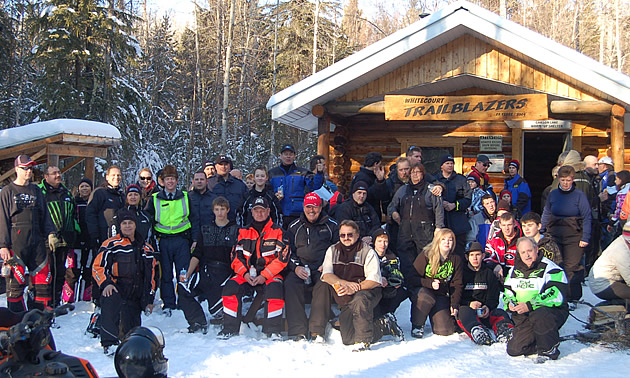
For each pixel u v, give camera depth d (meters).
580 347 5.04
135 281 5.18
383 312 5.60
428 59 9.43
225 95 22.58
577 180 7.25
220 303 5.92
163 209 6.48
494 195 7.97
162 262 6.49
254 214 5.68
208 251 6.05
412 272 5.64
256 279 5.51
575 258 6.30
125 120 19.61
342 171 10.91
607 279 5.42
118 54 19.77
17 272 5.87
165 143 28.78
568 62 8.33
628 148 10.35
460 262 5.50
